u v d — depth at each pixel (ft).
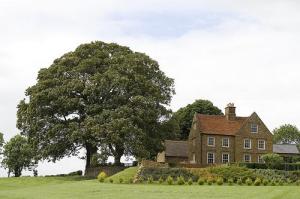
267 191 134.41
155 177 192.44
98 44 261.24
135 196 117.91
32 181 222.69
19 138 354.95
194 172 195.42
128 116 230.89
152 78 258.78
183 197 114.52
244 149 286.25
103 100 244.22
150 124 246.27
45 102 241.55
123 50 264.11
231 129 289.53
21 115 249.96
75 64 252.42
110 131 221.46
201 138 284.41
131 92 240.94
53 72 252.42
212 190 139.74
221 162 283.59
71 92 241.96
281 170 206.90
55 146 237.25
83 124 231.09
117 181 188.44
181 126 366.84
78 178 232.73
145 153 227.61
